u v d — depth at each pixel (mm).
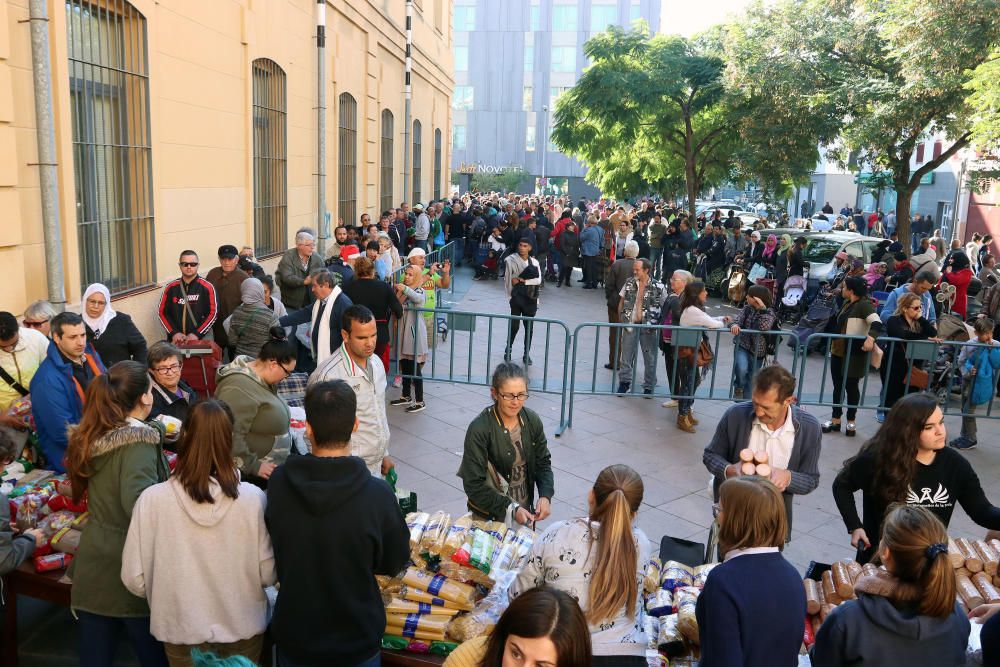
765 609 2752
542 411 9000
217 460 3158
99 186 7570
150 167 8312
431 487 6695
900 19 15445
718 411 9273
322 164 14055
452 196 34906
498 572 3943
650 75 22625
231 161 10586
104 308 6434
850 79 17703
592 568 3127
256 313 7410
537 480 4617
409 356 8750
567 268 19812
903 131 17641
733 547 2883
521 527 4559
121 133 7898
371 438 4727
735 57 19891
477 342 12773
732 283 15469
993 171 16469
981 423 9117
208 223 9914
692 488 6910
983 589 3855
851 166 20375
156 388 4891
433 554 3857
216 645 3285
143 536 3184
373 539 3039
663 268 19156
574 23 58094
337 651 3045
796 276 14859
